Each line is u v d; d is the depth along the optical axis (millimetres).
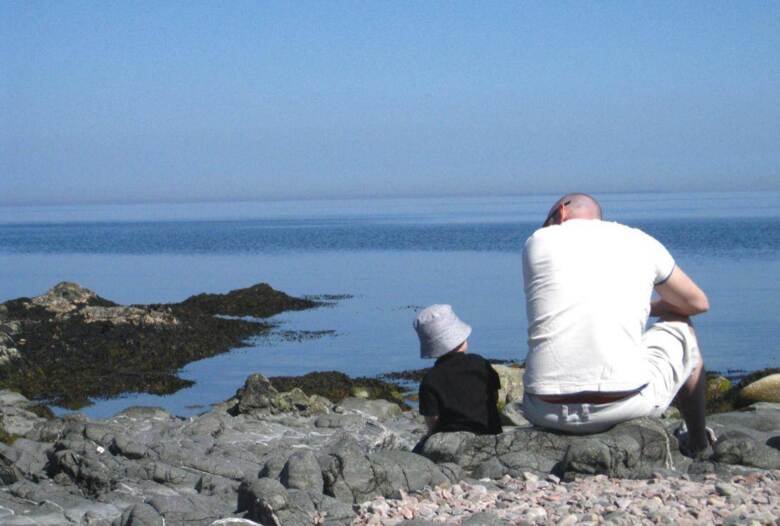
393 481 6383
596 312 6781
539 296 6949
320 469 6340
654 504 5684
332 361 24688
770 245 70625
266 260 67812
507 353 25281
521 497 6070
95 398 20453
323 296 41219
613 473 6508
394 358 25047
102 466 7562
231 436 10578
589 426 6879
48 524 6578
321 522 5727
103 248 89875
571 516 5410
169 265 64500
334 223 170750
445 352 7715
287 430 11109
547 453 6977
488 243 84500
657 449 6770
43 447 9000
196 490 7434
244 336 28969
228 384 21703
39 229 170875
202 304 36250
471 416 7566
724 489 5992
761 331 27531
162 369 23750
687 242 75438
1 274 58094
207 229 150375
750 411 11344
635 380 6746
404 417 14102
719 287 40094
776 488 6164
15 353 22875
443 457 7062
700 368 7242
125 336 26156
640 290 6879
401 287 44781
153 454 8352
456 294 40938
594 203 7461
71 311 29922
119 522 6070
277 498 5848
